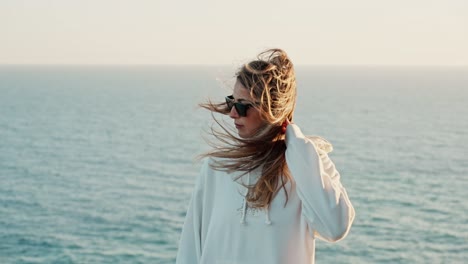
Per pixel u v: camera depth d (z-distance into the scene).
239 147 2.64
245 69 2.57
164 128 100.75
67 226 42.00
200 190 2.81
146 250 36.47
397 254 35.66
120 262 34.47
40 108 138.25
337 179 2.66
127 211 45.56
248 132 2.64
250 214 2.64
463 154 73.75
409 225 41.66
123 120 113.69
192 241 2.87
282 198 2.62
